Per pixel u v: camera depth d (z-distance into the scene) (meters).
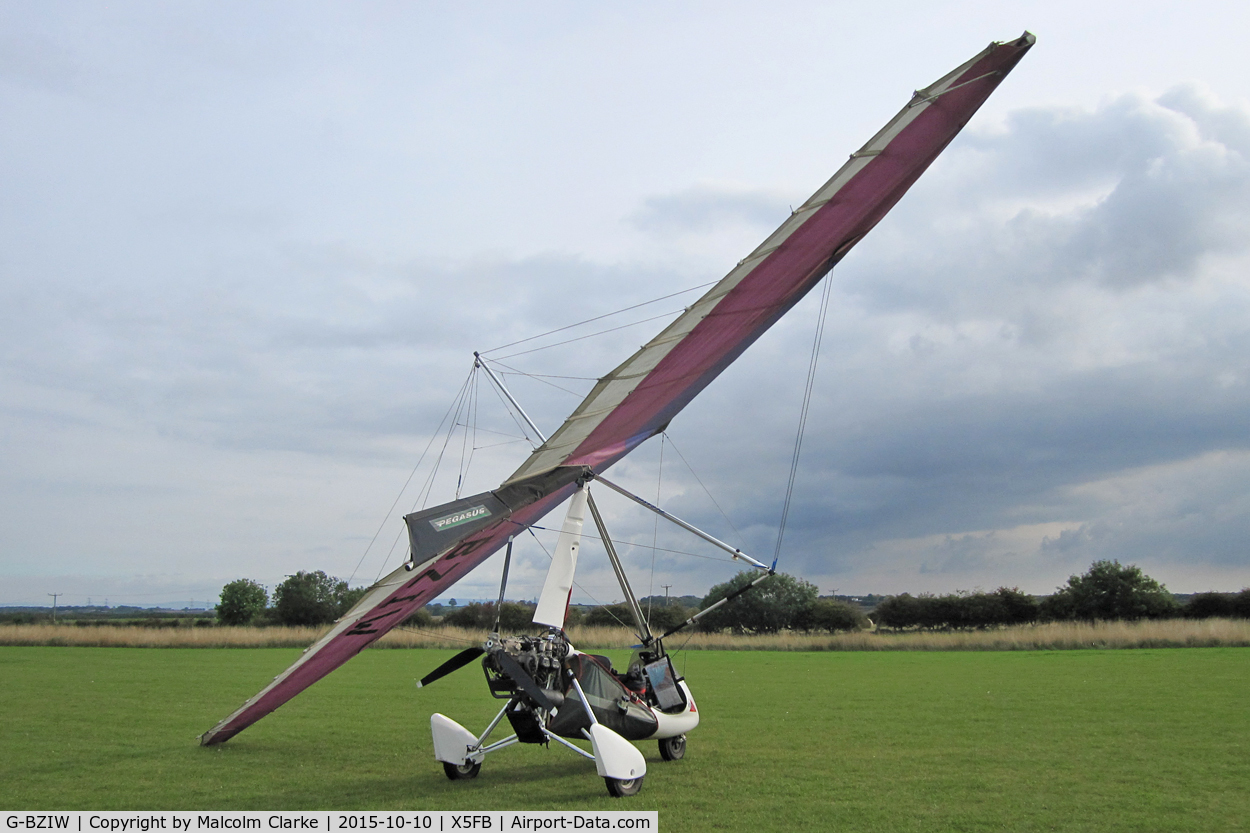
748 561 12.74
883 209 11.22
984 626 65.81
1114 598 62.88
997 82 9.51
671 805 8.39
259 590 74.19
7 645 40.41
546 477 10.16
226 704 17.06
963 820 7.66
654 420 12.78
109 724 14.23
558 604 10.02
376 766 10.70
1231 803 8.28
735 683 22.77
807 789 9.12
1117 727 13.55
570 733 9.61
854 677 24.61
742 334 12.31
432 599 12.15
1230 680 21.39
